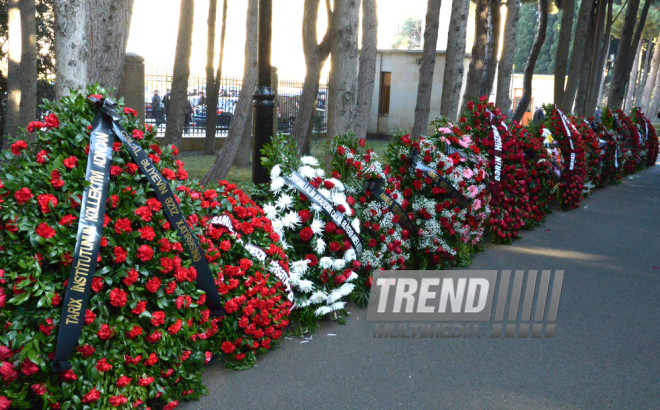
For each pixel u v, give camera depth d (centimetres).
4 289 278
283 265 425
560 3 1756
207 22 1368
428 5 1156
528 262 687
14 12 1058
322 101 2184
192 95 1656
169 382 334
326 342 441
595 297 566
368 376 386
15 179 294
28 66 1025
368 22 929
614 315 518
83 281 283
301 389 365
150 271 318
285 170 474
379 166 550
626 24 2031
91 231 292
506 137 794
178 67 1084
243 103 933
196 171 1137
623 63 2059
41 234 280
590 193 1271
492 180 752
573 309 532
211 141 1426
